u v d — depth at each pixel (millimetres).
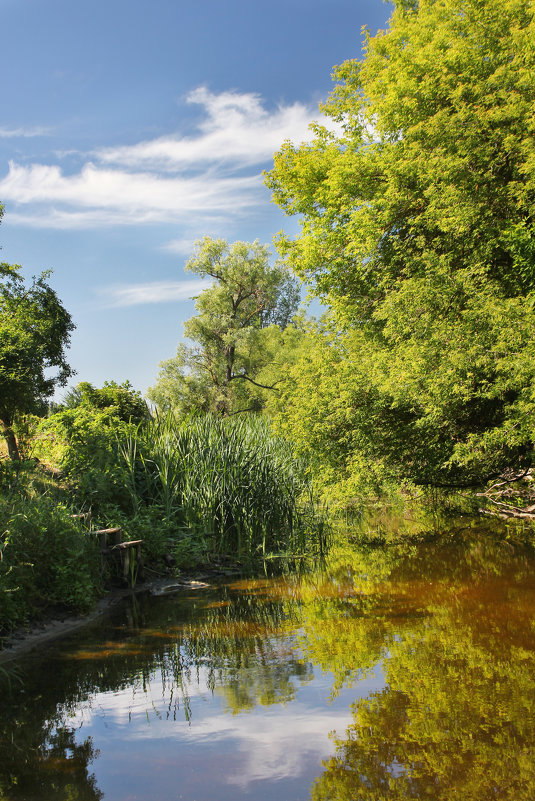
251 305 42031
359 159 17344
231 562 11375
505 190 13531
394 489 14031
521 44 14359
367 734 4055
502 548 11000
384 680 5004
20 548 7238
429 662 5355
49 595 7520
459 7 16188
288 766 3656
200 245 40000
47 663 5805
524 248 12398
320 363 14156
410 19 18672
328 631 6559
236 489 12164
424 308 12148
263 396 40125
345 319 17297
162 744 4027
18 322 16547
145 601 8609
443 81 15227
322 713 4422
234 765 3701
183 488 11867
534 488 14180
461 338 10875
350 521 15766
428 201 14805
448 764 3600
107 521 9852
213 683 5145
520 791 3281
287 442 15133
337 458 13602
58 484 11000
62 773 3678
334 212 18156
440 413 11109
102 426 12008
